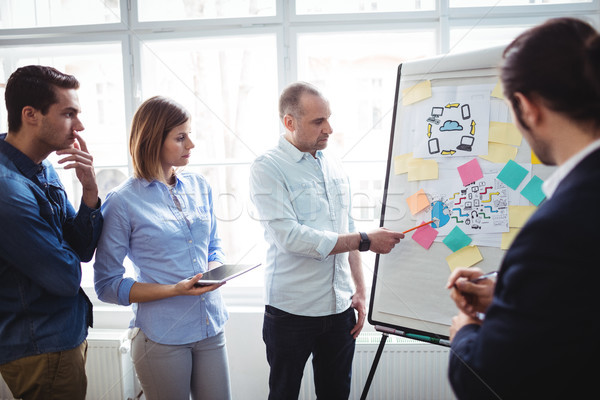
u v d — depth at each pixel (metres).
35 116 1.09
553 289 0.48
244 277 2.04
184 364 1.30
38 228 1.06
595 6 1.73
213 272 1.30
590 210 0.47
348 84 2.09
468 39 1.86
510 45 0.59
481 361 0.56
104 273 1.24
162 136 1.27
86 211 1.19
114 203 1.25
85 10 1.97
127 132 1.94
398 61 2.05
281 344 1.38
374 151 1.99
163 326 1.26
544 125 0.56
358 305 1.48
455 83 1.29
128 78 1.91
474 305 0.77
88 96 2.16
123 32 1.90
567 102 0.52
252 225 2.18
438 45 1.84
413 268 1.32
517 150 1.19
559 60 0.52
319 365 1.47
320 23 1.85
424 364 1.76
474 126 1.25
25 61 2.05
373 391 1.79
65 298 1.18
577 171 0.51
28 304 1.10
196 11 1.98
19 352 1.10
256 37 1.92
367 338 1.81
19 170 1.10
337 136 2.12
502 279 0.56
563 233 0.48
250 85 2.18
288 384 1.39
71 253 1.15
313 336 1.39
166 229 1.28
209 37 1.89
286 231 1.29
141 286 1.22
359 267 1.55
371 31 1.84
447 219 1.27
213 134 2.26
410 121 1.35
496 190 1.21
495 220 1.20
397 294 1.34
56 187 1.21
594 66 0.50
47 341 1.12
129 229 1.26
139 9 1.90
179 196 1.36
